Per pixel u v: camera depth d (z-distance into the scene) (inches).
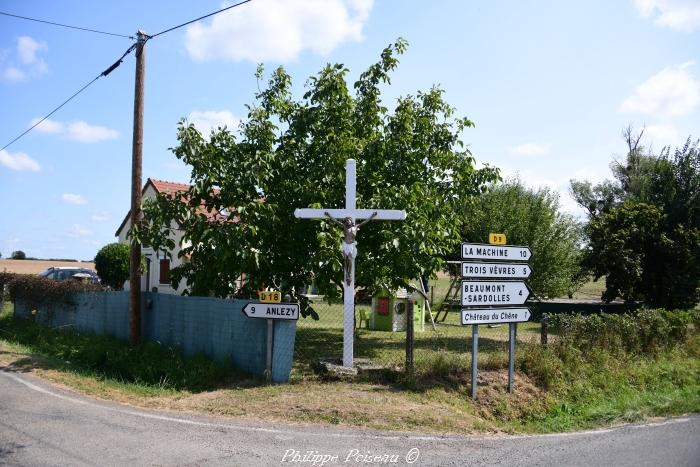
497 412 345.4
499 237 378.9
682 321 519.5
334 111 492.7
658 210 726.5
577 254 784.3
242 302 390.6
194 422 275.7
